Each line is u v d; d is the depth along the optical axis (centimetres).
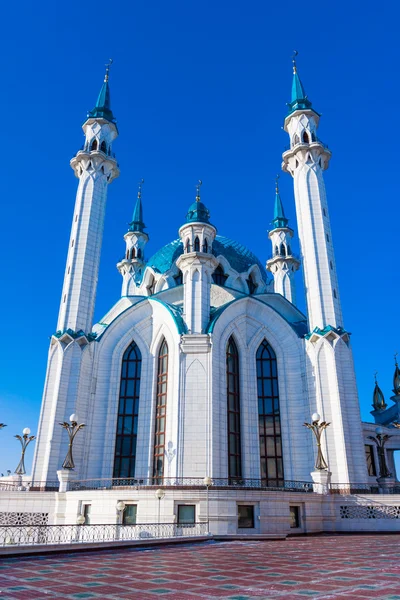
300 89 5716
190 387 4109
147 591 1065
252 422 4359
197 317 4425
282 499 3272
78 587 1115
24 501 3516
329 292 4559
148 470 4138
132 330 4784
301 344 4541
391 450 5719
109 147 5503
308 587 1098
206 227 4834
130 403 4516
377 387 6694
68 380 4266
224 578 1255
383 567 1453
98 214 5119
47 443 4034
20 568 1455
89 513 3247
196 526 2903
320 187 5103
